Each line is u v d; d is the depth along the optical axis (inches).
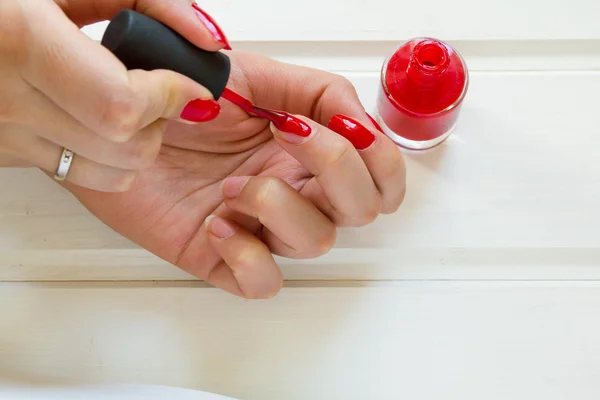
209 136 15.1
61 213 15.6
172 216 15.0
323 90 15.1
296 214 14.2
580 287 15.5
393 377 15.1
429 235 15.6
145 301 15.4
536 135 15.9
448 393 15.1
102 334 15.3
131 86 11.9
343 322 15.3
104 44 12.3
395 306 15.4
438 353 15.2
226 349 15.2
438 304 15.4
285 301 15.4
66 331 15.3
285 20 16.2
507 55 16.3
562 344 15.2
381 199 14.6
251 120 15.2
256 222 15.0
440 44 15.0
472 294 15.5
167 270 15.6
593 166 15.8
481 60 16.3
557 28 16.2
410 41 15.4
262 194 14.0
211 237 14.6
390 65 15.3
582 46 16.2
